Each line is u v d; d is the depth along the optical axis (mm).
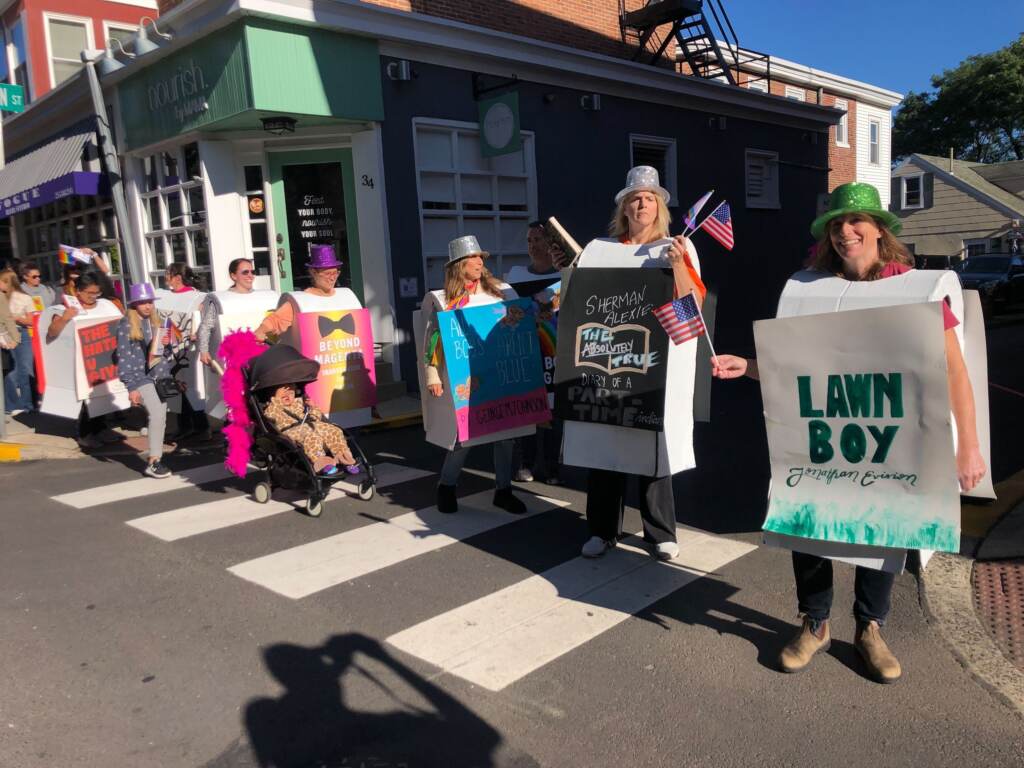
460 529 5211
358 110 9688
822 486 3096
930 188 38062
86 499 6180
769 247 17656
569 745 2869
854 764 2719
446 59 10672
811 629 3342
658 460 4195
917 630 3631
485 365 5223
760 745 2838
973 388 3061
